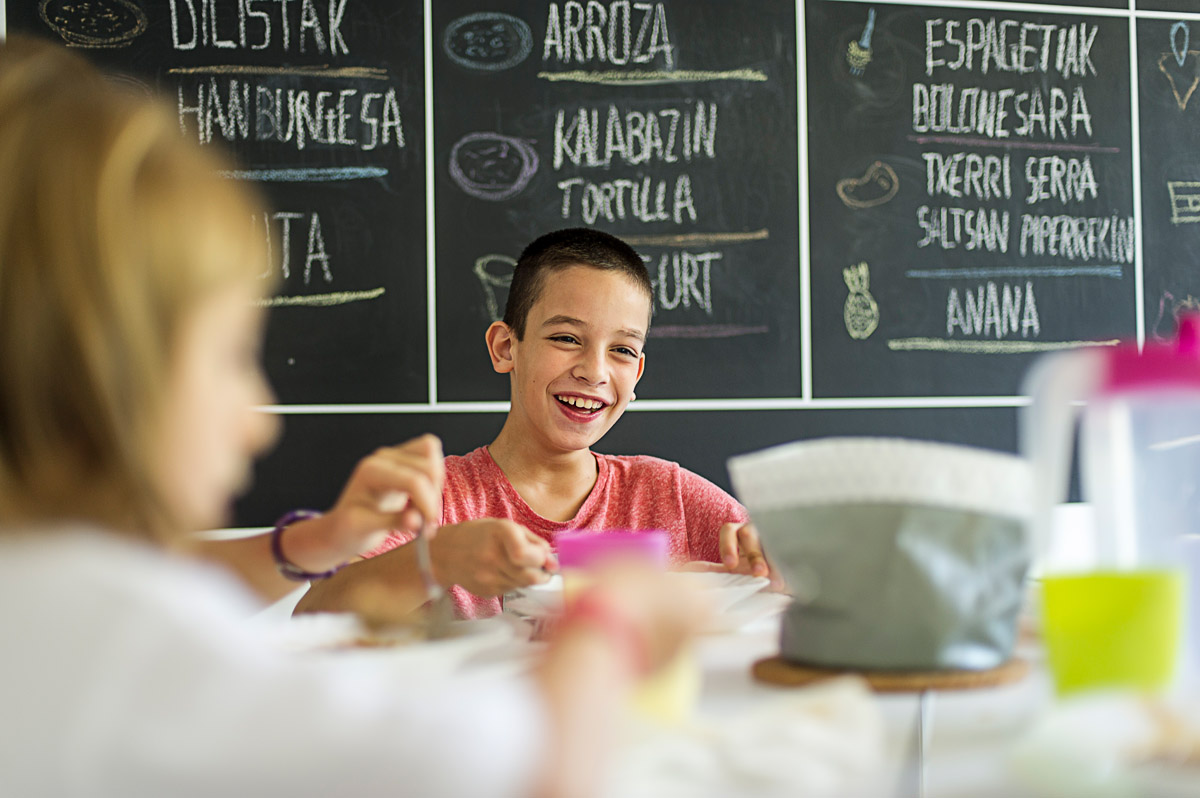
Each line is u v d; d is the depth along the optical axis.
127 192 0.38
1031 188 2.45
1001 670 0.60
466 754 0.34
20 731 0.32
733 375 2.31
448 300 2.22
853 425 2.36
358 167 2.21
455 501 1.51
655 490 1.60
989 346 2.42
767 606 0.84
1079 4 2.47
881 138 2.39
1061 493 0.59
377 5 2.21
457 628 0.77
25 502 0.37
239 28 2.16
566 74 2.28
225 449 0.43
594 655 0.40
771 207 2.34
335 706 0.34
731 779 0.42
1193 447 0.55
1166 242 2.50
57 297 0.36
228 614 0.37
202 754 0.32
